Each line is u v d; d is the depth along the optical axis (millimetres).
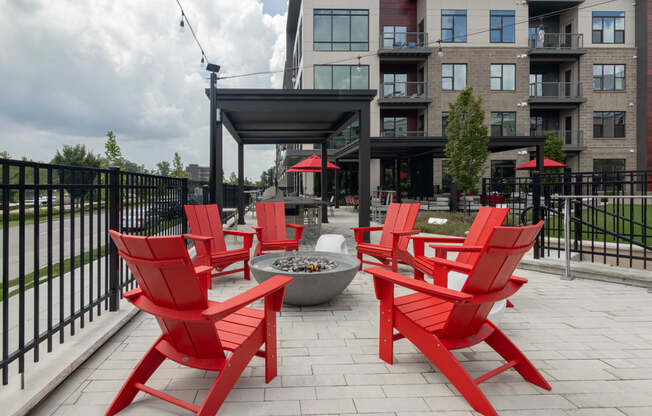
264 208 5406
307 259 4012
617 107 20875
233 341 1891
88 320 2906
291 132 10680
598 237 6961
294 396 1985
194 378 2178
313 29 19516
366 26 19672
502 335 2213
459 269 2572
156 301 1773
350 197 20984
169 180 4754
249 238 4633
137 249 1607
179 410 1856
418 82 20219
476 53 20203
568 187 5977
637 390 2070
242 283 4484
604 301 3730
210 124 7215
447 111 20266
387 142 14289
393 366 2342
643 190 4559
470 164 13133
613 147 20906
